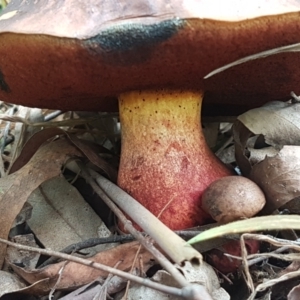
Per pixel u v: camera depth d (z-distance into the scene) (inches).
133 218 4.8
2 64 5.1
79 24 4.5
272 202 5.3
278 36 4.5
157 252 4.1
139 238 4.5
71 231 6.0
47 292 5.0
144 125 5.8
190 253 3.8
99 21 4.4
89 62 4.6
